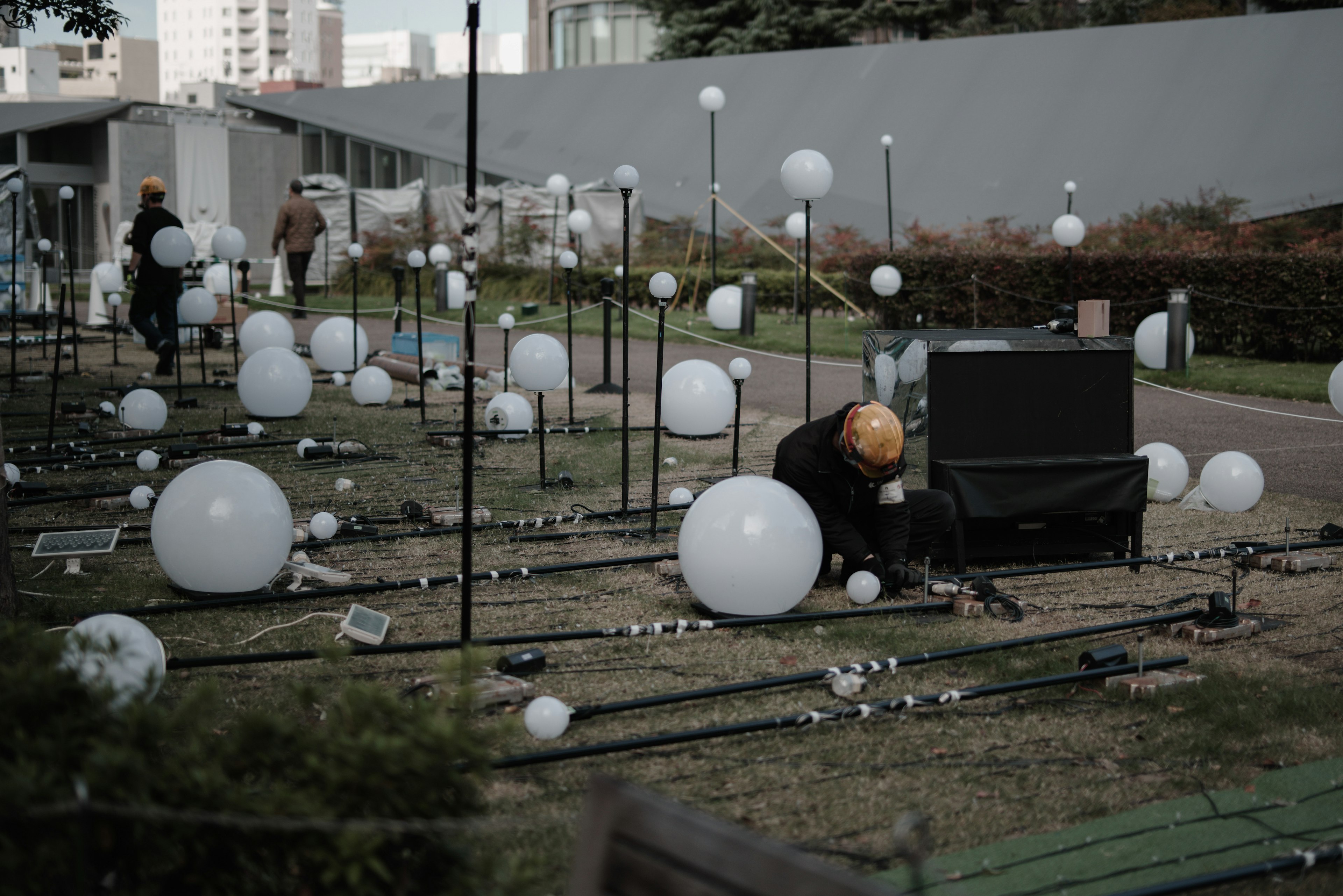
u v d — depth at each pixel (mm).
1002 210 23828
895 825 3160
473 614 5027
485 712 3871
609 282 12297
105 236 34125
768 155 27562
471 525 3939
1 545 4547
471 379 3826
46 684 2355
